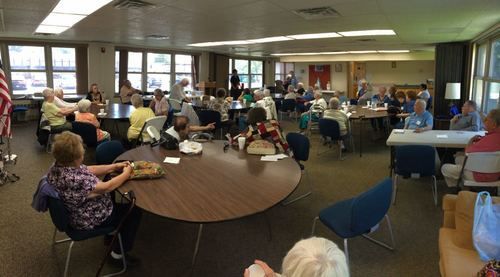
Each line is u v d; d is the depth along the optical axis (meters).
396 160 3.51
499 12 4.71
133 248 2.70
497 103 5.70
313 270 0.90
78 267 2.43
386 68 14.82
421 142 3.88
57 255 2.59
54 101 6.05
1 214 3.29
